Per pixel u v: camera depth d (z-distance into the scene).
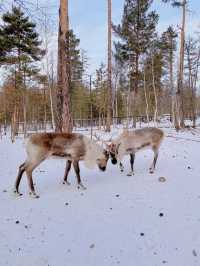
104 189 7.30
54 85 33.84
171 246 4.45
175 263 4.02
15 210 6.04
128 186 7.47
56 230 5.11
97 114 44.59
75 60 35.78
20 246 4.61
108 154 8.45
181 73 22.39
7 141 18.56
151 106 41.38
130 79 29.53
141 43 27.70
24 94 27.39
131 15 27.11
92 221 5.43
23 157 11.59
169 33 33.22
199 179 7.88
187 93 41.09
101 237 4.80
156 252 4.30
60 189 7.39
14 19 21.70
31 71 26.81
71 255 4.32
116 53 29.12
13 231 5.11
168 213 5.62
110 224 5.27
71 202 6.45
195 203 6.06
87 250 4.44
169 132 20.44
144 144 8.89
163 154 11.53
